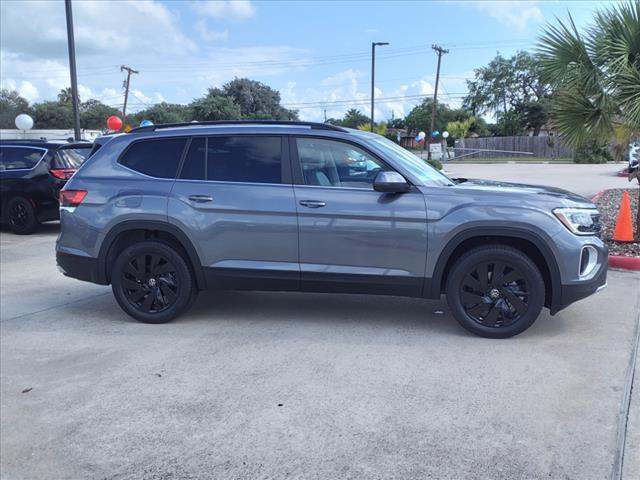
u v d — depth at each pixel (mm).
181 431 3479
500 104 73688
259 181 5188
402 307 5914
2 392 4102
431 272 4910
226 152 5324
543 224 4695
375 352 4641
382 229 4898
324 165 5125
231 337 5082
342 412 3639
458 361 4414
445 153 48562
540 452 3139
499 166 38906
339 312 5770
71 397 3986
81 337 5219
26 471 3150
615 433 3314
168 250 5359
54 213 11305
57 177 11117
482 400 3750
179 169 5395
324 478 2963
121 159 5566
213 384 4105
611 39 7887
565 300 4797
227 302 6207
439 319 5500
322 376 4188
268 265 5176
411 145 82688
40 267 8406
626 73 7609
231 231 5172
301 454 3186
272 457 3168
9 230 12266
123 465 3164
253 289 5301
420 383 4027
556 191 5172
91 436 3469
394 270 4969
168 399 3896
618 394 3795
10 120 72562
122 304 5547
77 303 6402
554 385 3951
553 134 9422
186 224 5230
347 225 4949
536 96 70500
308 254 5078
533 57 8836
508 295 4828
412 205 4855
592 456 3092
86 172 5594
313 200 5004
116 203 5391
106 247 5457
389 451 3189
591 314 5598
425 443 3256
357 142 5086
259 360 4523
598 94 8070
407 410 3639
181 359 4598
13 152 11422
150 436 3439
